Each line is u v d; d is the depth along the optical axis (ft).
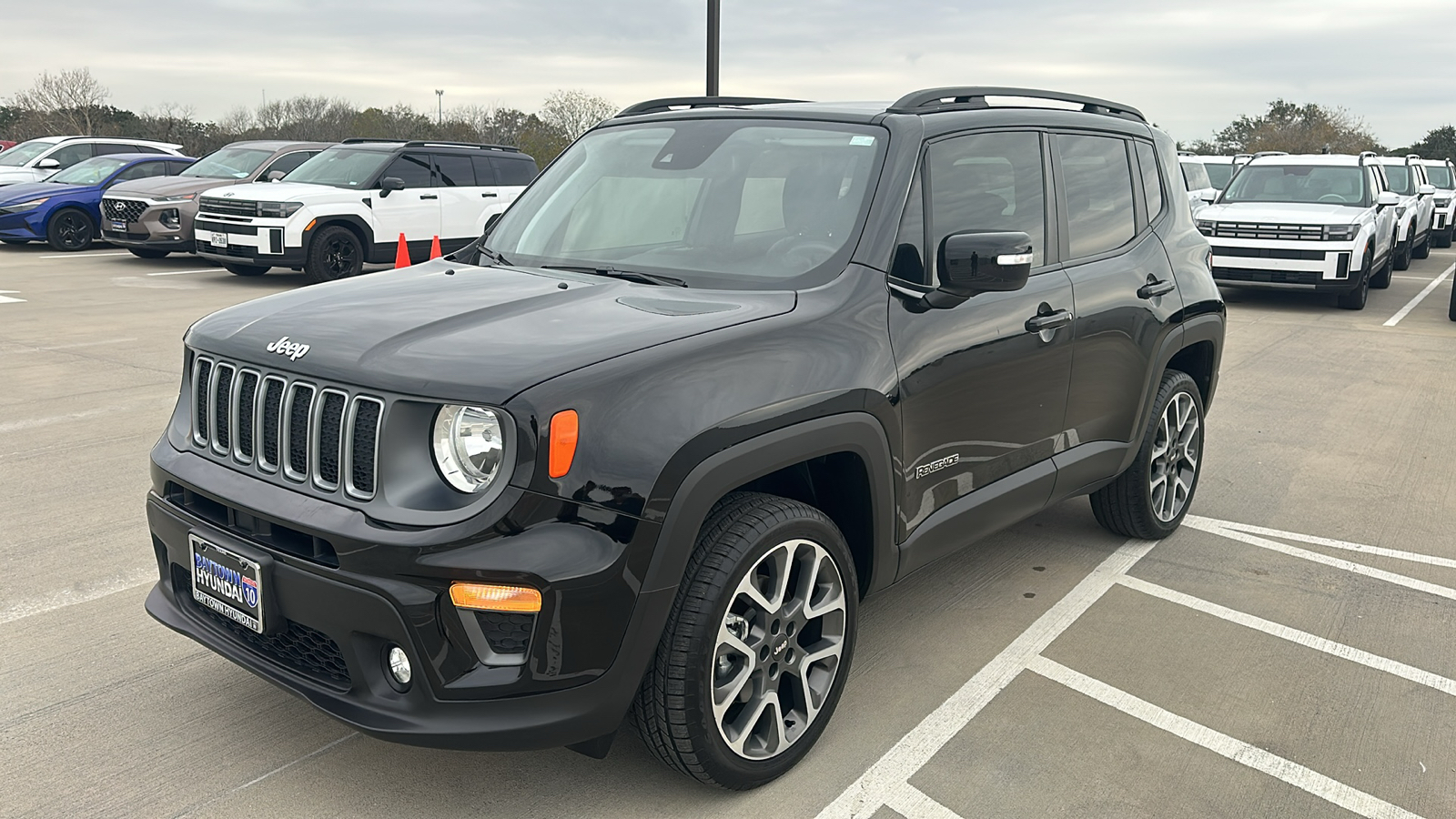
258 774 9.28
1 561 13.79
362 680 7.97
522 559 7.52
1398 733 10.36
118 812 8.68
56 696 10.49
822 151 11.22
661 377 8.14
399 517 7.71
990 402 11.13
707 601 8.30
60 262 51.60
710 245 10.88
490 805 8.91
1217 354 16.01
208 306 37.19
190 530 8.93
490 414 7.67
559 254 11.69
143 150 68.90
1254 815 8.98
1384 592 13.88
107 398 22.88
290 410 8.41
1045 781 9.41
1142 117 15.71
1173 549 15.37
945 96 11.81
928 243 10.73
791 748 9.32
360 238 45.09
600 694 7.95
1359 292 42.04
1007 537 15.78
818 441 8.96
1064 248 12.69
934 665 11.57
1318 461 20.10
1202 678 11.39
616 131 13.34
